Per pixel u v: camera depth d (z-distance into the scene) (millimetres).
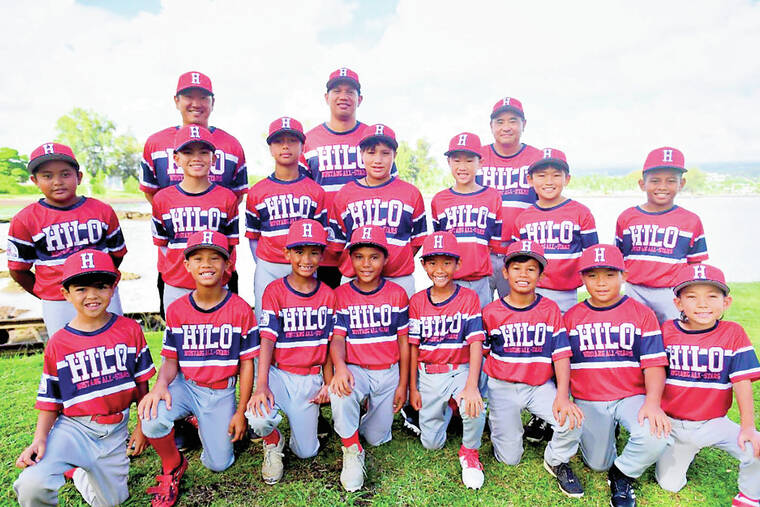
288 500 2729
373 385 3209
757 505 2637
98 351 2652
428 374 3223
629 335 2930
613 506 2684
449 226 3814
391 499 2736
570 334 3066
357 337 3225
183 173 3693
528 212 3895
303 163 4172
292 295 3170
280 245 3592
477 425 2914
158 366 4523
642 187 3914
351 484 2797
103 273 2625
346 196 3711
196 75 3840
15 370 4539
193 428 3322
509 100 4230
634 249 3871
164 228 3479
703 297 2770
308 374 3154
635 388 2932
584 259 3029
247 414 2803
